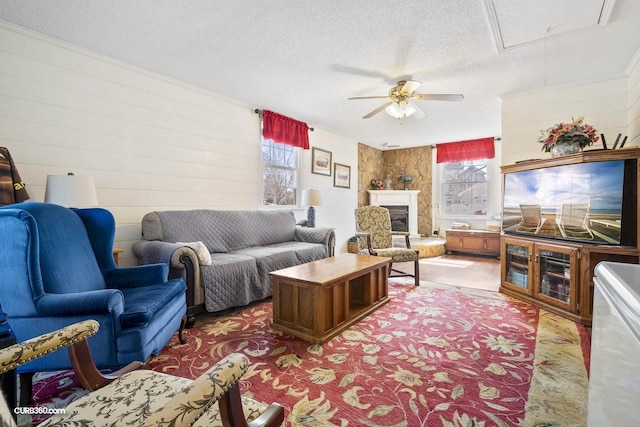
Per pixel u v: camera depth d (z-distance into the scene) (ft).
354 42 8.52
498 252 18.97
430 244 20.08
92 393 3.09
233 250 11.73
